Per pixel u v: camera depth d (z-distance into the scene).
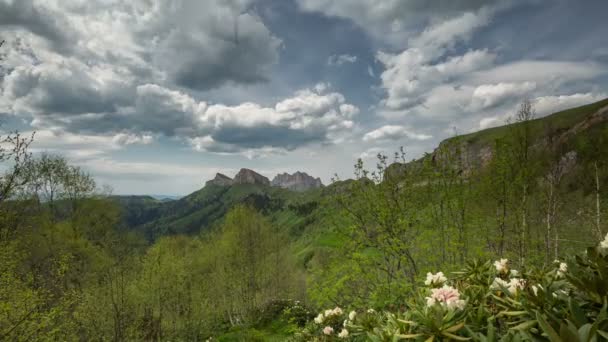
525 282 3.36
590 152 19.14
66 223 30.95
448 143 13.59
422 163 13.34
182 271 31.45
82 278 26.94
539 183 17.17
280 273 47.38
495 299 3.33
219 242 45.22
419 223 12.58
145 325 31.03
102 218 34.81
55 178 30.08
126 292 26.39
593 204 17.88
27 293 15.03
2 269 15.75
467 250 12.80
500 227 14.21
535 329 2.38
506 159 14.59
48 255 24.61
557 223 17.72
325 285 13.18
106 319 25.27
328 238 13.66
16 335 14.68
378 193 12.48
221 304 41.53
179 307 33.62
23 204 19.00
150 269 29.56
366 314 4.89
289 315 25.05
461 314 3.03
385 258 12.52
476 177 13.76
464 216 13.17
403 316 3.51
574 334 1.84
